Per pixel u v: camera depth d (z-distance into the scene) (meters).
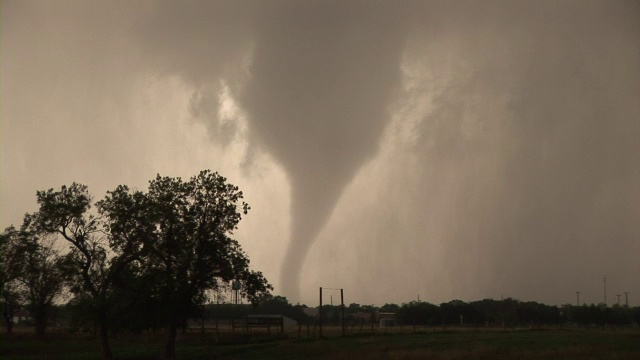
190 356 46.06
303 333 68.12
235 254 46.53
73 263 43.16
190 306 45.91
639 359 33.78
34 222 43.44
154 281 43.62
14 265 54.56
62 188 43.81
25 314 114.50
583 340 48.28
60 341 61.19
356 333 65.69
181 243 44.97
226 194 46.28
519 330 72.50
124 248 44.06
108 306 43.09
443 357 36.09
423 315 126.94
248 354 45.78
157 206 44.53
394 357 37.00
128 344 59.38
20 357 47.16
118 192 44.69
